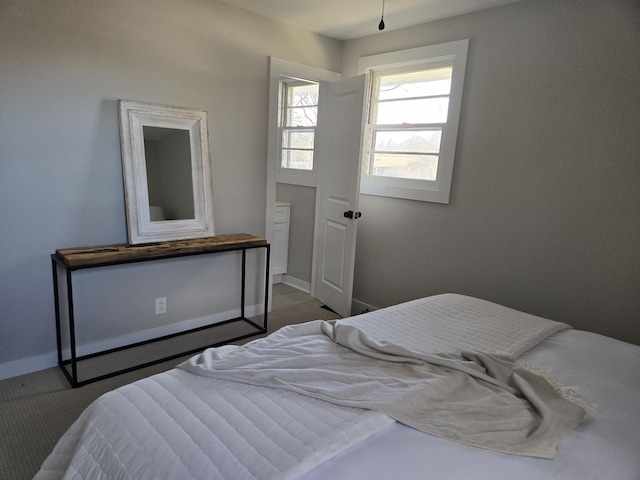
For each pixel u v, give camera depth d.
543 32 2.47
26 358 2.35
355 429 1.05
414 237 3.28
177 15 2.64
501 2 2.60
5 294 2.24
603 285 2.36
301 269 4.23
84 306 2.53
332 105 3.59
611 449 1.05
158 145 2.61
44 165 2.26
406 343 1.61
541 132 2.53
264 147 3.27
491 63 2.72
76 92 2.31
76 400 2.13
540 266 2.61
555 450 1.03
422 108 3.25
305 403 1.17
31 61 2.15
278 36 3.18
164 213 2.67
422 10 2.82
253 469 0.90
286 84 4.36
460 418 1.14
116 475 0.96
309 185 3.98
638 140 2.18
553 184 2.51
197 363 1.37
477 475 0.94
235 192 3.16
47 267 2.35
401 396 1.18
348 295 3.45
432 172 3.20
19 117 2.15
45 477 1.11
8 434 1.85
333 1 2.74
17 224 2.22
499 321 1.89
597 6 2.26
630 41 2.17
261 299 3.52
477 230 2.89
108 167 2.49
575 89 2.37
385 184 3.46
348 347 1.51
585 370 1.47
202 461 0.94
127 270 2.68
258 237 3.16
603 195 2.32
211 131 2.94
